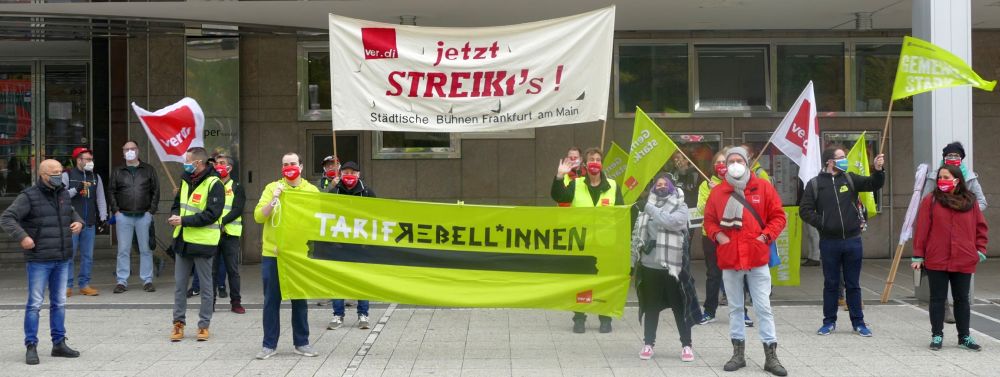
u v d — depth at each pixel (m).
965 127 10.27
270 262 7.69
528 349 8.09
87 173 11.57
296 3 11.43
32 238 7.64
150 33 13.53
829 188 8.58
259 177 14.50
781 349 8.03
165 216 14.47
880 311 9.92
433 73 8.71
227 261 9.99
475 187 14.45
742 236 7.03
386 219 7.84
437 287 7.85
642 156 9.27
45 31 13.27
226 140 14.17
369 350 8.07
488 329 9.04
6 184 16.91
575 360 7.62
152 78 14.27
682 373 7.15
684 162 11.41
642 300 7.62
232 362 7.60
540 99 8.71
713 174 9.52
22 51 16.31
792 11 12.63
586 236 7.84
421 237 7.85
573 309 7.86
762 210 7.09
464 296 7.84
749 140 14.53
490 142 14.45
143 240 11.84
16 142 16.91
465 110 8.73
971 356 7.71
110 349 8.14
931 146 10.27
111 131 14.70
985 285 11.94
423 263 7.86
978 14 12.84
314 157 14.55
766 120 14.52
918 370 7.22
